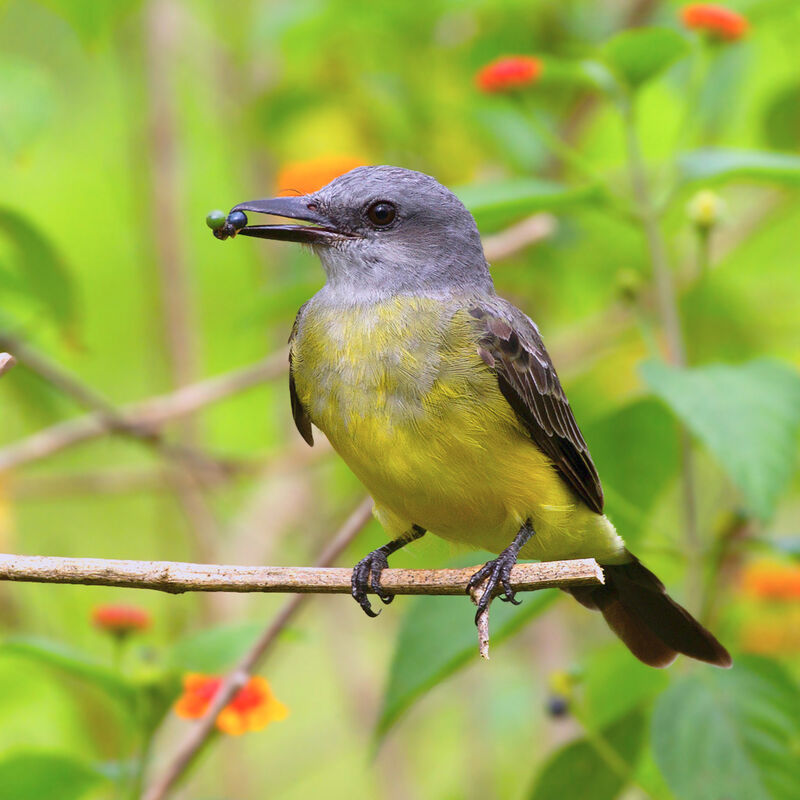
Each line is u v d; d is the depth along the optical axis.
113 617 8.78
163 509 14.00
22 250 10.68
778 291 15.08
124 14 11.04
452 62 13.82
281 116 13.76
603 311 14.66
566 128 13.33
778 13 12.79
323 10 12.91
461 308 8.30
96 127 15.35
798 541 9.23
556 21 13.43
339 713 14.72
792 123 12.86
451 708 14.43
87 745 11.55
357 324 8.31
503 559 7.72
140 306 15.55
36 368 11.88
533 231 12.46
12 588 12.55
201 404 12.40
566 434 8.52
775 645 11.16
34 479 13.27
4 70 9.54
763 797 8.48
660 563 11.62
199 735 8.06
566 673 9.12
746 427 8.22
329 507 14.07
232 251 15.61
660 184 10.22
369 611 8.43
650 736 8.92
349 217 8.73
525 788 13.06
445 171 14.04
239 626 8.84
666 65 9.63
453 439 7.99
